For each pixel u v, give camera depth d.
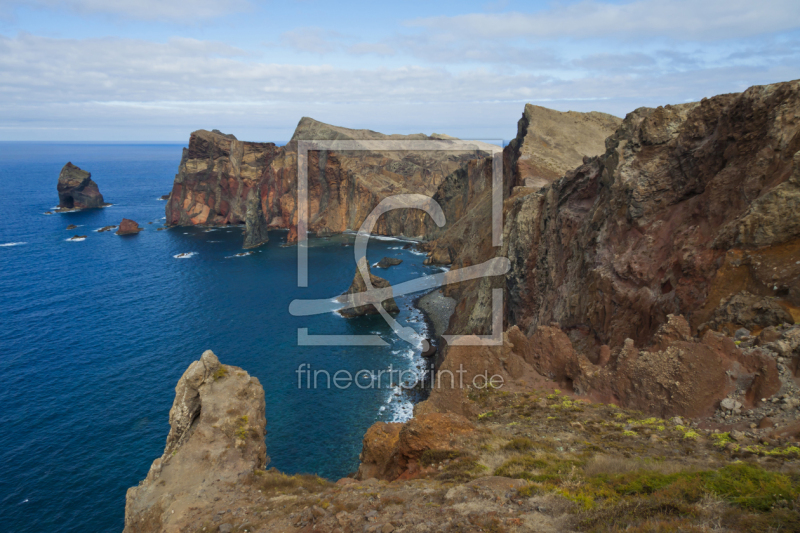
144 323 86.25
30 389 63.19
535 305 52.69
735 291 24.30
